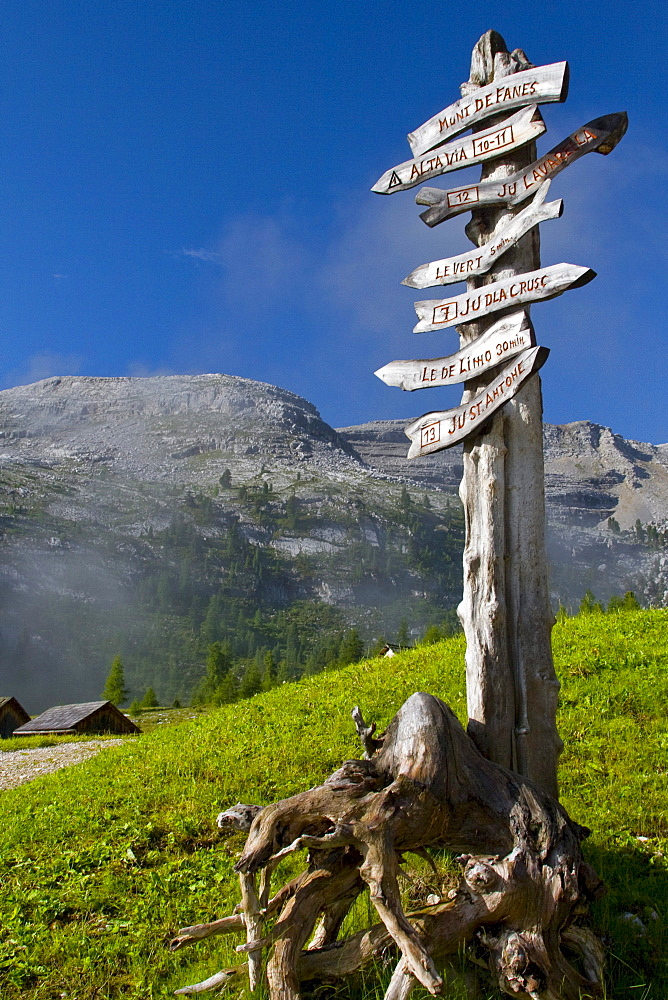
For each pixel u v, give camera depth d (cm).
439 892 699
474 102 760
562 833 586
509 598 702
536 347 674
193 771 1324
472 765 615
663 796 966
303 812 570
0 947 774
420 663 1902
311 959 566
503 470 711
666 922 673
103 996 681
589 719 1280
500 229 728
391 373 779
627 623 1900
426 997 541
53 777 1661
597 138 689
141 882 906
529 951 537
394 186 798
